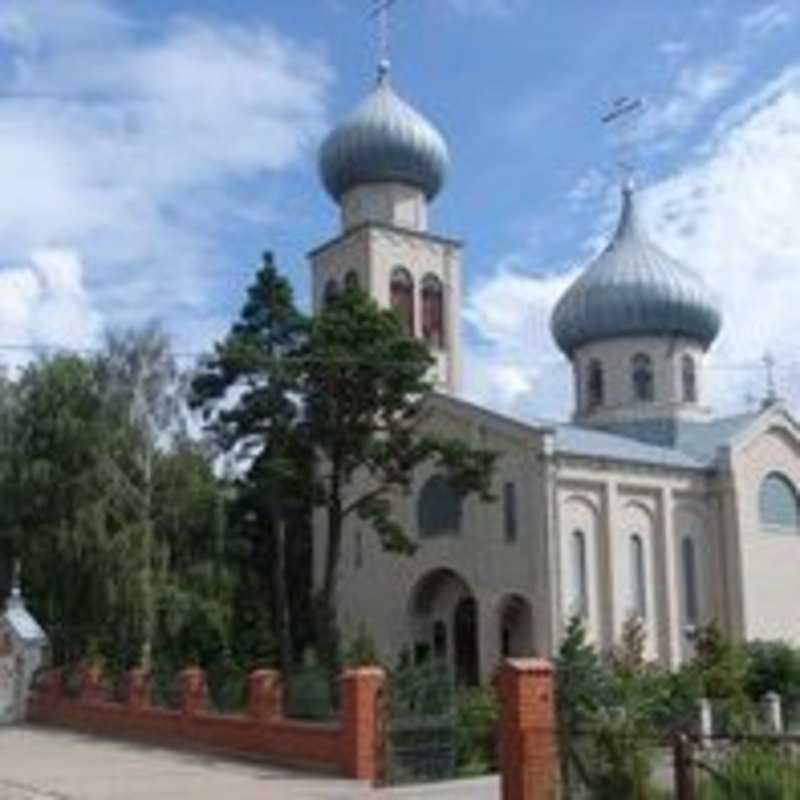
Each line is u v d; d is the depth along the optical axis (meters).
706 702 36.84
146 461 56.62
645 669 40.59
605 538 58.19
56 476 56.06
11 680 53.69
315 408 50.09
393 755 30.81
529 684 19.88
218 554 57.56
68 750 40.78
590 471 58.25
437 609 63.03
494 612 58.25
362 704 31.28
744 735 17.31
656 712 31.12
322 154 72.06
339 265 70.50
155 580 54.97
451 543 60.53
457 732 31.97
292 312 50.19
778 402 64.62
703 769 17.44
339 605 65.00
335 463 50.97
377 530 53.44
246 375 49.59
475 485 51.31
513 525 58.03
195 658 55.50
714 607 61.22
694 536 61.41
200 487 57.06
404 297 69.44
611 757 19.88
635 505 59.62
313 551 65.50
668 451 63.69
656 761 20.66
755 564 61.75
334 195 72.31
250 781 31.28
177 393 57.94
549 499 56.66
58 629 56.41
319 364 49.41
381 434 51.28
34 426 57.19
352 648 49.78
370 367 49.50
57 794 30.31
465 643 61.97
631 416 68.06
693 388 69.00
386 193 70.56
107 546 54.19
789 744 17.77
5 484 56.59
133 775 33.47
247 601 60.50
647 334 68.69
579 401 70.06
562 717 21.30
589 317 69.31
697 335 69.38
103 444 56.22
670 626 59.22
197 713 39.31
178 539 57.59
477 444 59.03
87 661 51.09
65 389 57.38
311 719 34.72
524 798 19.48
